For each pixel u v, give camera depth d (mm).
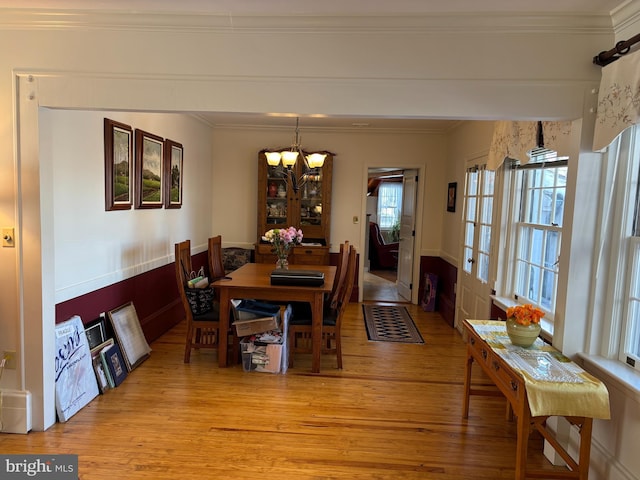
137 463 2281
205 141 5738
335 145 5988
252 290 3525
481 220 4223
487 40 2266
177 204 4738
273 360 3484
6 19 2334
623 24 2115
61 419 2666
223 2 2162
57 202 2771
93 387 3000
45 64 2369
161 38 2348
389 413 2898
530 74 2258
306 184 5867
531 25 2217
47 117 2461
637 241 2102
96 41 2354
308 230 5867
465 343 4434
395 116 2352
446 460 2393
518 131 3141
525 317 2377
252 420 2752
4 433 2535
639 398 1864
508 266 3627
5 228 2455
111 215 3418
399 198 10148
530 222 3369
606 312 2260
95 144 3172
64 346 2740
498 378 2256
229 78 2348
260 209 5828
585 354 2297
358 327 4930
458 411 2959
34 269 2477
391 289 7188
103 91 2373
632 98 1879
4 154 2420
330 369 3633
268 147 6016
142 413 2805
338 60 2324
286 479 2189
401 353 4086
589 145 2232
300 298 3523
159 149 4242
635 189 2133
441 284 5785
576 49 2229
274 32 2320
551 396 1890
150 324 4109
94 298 3209
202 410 2859
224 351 3592
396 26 2273
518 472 1979
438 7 2162
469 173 4719
